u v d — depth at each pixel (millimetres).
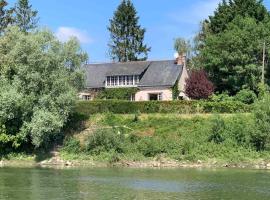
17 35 74312
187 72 104125
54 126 68375
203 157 66625
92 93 105312
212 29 110438
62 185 47312
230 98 88438
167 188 45812
